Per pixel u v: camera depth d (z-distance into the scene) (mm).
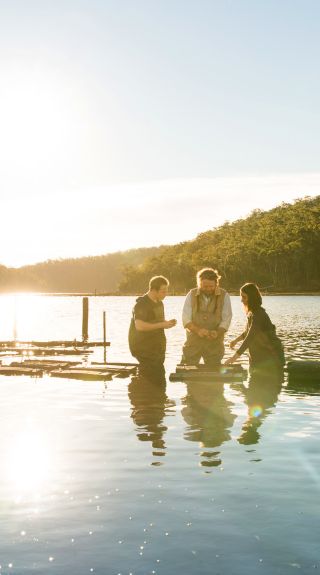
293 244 155750
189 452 6461
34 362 14758
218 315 12750
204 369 12141
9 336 28000
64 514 4762
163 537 4340
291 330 26031
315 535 4352
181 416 8352
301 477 5605
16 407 9133
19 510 4848
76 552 4125
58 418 8281
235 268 165750
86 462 6125
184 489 5297
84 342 21156
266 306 64938
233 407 8969
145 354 13008
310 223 181125
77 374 12500
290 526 4504
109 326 34406
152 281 12945
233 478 5586
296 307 61250
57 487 5379
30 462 6137
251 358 12469
